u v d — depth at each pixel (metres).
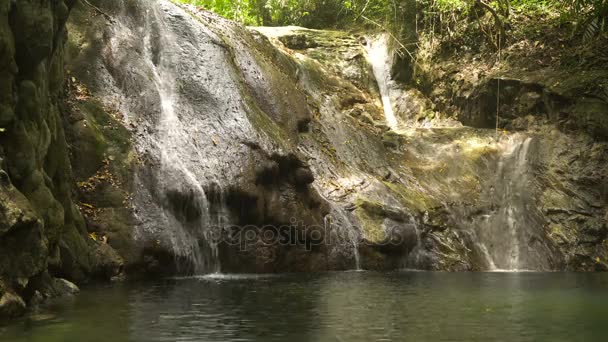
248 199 12.48
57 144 9.38
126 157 11.39
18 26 7.57
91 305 7.14
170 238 11.05
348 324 6.04
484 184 16.52
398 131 18.31
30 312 6.61
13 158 7.46
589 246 15.22
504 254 15.35
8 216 6.32
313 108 17.45
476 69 18.97
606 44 17.42
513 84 17.84
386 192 15.33
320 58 20.66
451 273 12.91
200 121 13.09
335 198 14.48
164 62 13.80
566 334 5.59
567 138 16.72
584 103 16.64
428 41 20.23
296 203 13.18
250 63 15.57
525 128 17.56
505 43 18.95
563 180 16.17
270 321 6.17
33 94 7.85
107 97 12.22
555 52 18.09
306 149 15.57
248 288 9.09
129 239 10.59
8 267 6.42
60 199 9.25
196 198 11.77
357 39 22.03
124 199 10.93
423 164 17.16
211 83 13.81
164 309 6.88
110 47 12.87
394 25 21.11
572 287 9.72
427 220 14.99
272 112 15.23
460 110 18.94
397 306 7.33
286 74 17.55
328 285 9.73
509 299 8.09
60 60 10.28
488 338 5.41
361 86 20.47
